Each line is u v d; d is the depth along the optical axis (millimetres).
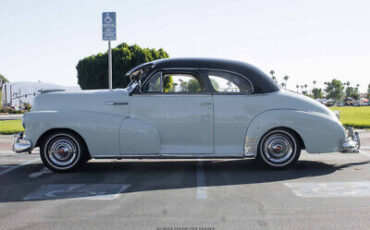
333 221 3705
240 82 6195
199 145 6141
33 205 4348
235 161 7398
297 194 4727
